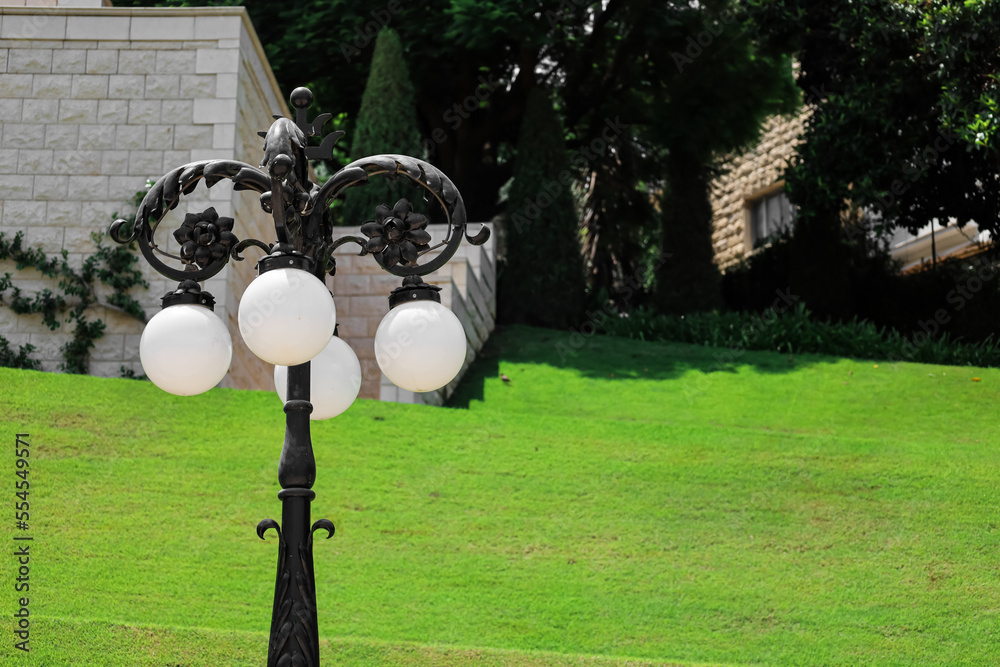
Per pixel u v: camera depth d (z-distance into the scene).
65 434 8.26
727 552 7.45
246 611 6.21
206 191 10.97
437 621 6.31
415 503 7.93
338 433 9.04
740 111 19.39
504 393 12.48
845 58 16.41
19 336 10.70
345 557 7.08
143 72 11.29
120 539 6.91
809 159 16.36
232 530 7.23
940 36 14.52
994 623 6.54
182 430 8.67
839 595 6.88
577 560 7.24
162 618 5.96
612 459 8.98
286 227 3.54
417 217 3.76
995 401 12.06
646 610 6.60
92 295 10.79
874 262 18.16
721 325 16.09
